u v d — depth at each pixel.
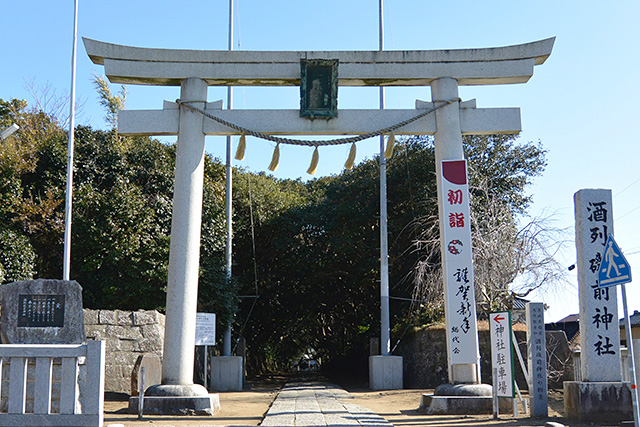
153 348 16.28
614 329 10.08
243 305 27.91
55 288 11.13
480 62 12.21
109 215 19.16
